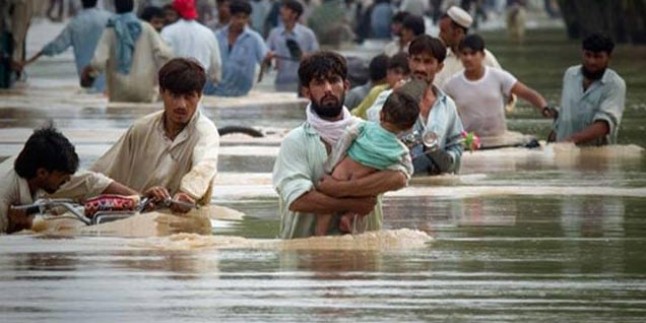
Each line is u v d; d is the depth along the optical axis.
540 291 16.67
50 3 99.81
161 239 19.42
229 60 43.97
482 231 20.31
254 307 15.88
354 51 69.62
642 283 17.08
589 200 23.27
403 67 27.36
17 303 16.03
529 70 59.53
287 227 19.09
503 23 123.50
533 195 23.77
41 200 20.20
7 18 46.44
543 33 103.06
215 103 42.03
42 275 17.30
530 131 34.12
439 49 24.69
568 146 30.02
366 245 18.94
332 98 18.31
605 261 18.28
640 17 76.06
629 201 23.12
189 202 20.42
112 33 40.72
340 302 16.09
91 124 35.34
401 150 18.33
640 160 28.66
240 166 27.44
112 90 41.00
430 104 25.03
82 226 20.22
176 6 41.66
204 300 16.16
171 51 40.94
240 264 17.86
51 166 20.02
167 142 20.84
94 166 20.94
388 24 83.00
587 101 30.33
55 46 45.91
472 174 26.33
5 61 46.44
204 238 19.33
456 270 17.69
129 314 15.59
